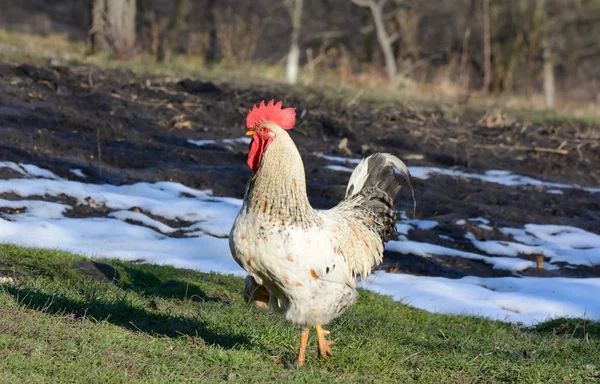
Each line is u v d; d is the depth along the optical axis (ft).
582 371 24.99
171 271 33.91
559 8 129.08
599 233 48.11
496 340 29.04
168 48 109.70
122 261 34.12
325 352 23.84
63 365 19.72
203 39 112.37
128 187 45.78
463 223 46.60
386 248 42.19
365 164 25.86
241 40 110.73
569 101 119.24
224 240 40.29
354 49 151.94
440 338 29.30
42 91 60.34
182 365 21.29
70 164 47.01
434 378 23.63
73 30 158.92
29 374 18.79
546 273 41.73
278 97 71.00
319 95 75.77
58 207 40.65
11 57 70.85
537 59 127.95
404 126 67.67
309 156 55.31
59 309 24.21
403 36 124.77
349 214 24.23
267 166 20.70
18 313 22.80
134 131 55.47
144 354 21.90
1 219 37.40
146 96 64.95
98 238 38.11
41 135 49.96
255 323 26.86
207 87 69.92
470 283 39.06
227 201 45.65
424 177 55.06
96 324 23.52
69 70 67.97
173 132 57.21
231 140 57.41
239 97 68.64
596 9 131.85
